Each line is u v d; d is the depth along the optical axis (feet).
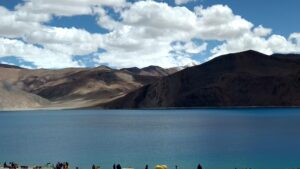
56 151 342.03
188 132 492.54
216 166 256.32
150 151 328.08
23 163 282.36
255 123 593.01
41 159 299.58
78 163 277.23
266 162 267.18
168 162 272.92
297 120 629.10
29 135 498.69
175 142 390.01
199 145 363.35
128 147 358.02
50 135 493.36
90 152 330.34
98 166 243.60
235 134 452.76
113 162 277.85
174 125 604.08
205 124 605.31
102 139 432.66
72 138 451.12
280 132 462.19
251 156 292.81
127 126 612.29
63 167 228.02
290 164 259.60
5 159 301.84
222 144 366.22
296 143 362.94
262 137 415.44
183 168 251.19
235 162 269.23
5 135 503.20
